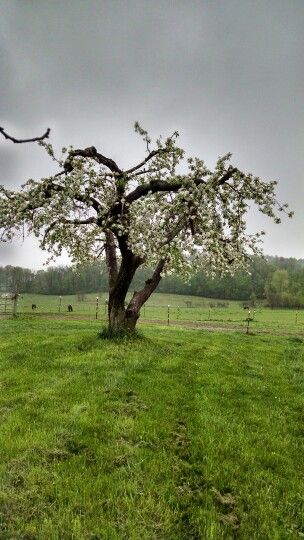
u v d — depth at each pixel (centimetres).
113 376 1322
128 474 750
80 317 4556
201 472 792
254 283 12325
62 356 1644
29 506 645
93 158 1872
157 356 1691
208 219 1653
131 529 609
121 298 1977
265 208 1873
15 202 1684
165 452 838
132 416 1007
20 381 1301
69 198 1695
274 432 1012
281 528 655
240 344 2481
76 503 655
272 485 770
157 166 1900
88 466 773
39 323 3272
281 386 1471
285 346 2619
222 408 1136
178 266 1617
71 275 12288
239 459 849
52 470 743
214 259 1794
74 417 970
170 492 714
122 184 1725
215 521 654
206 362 1703
